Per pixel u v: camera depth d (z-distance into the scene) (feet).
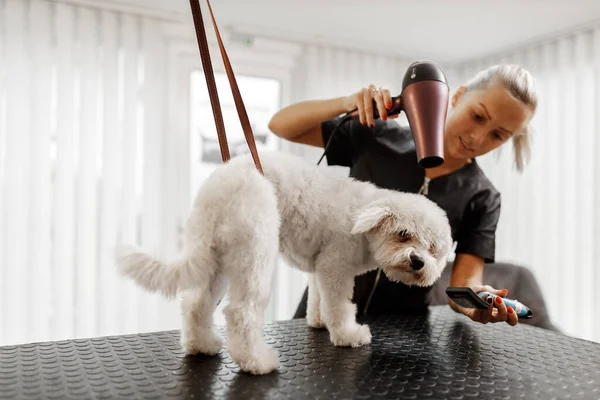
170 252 10.09
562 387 2.69
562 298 10.13
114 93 9.53
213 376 2.76
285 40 10.97
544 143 10.63
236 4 9.07
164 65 10.03
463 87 4.74
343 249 3.40
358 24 10.03
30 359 3.03
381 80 11.87
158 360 3.05
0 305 8.77
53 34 9.16
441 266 3.54
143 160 9.80
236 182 2.93
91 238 9.38
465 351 3.40
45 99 9.09
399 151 4.86
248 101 10.80
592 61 9.80
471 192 4.84
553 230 10.41
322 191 3.43
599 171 9.52
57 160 9.14
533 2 8.73
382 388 2.63
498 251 11.52
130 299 9.67
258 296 2.88
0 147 8.82
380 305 5.19
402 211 3.34
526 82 4.19
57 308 9.14
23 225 8.94
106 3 9.31
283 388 2.60
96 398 2.40
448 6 8.99
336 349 3.39
